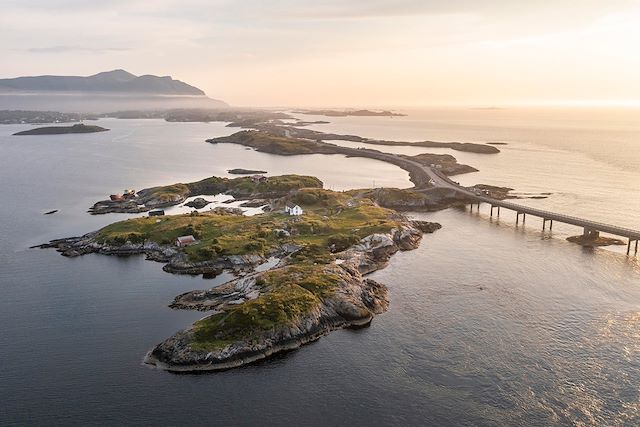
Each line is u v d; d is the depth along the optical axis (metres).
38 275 127.00
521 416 72.81
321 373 83.62
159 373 83.44
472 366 85.25
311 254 131.75
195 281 122.69
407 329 98.38
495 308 107.62
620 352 89.25
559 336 95.12
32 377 82.62
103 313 105.06
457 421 72.06
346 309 102.44
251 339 89.50
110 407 75.31
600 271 130.88
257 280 112.56
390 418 72.75
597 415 72.81
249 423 71.88
